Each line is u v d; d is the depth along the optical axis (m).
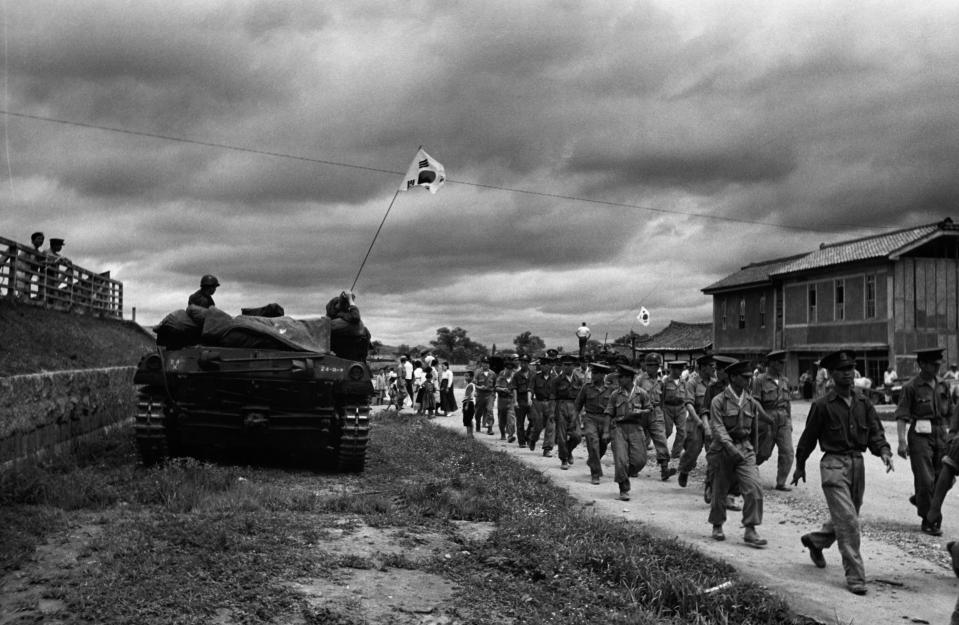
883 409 27.86
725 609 5.86
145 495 8.29
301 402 11.15
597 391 12.45
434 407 26.98
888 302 33.72
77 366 14.63
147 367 10.73
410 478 10.97
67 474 9.40
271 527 7.00
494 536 7.21
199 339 11.82
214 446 12.16
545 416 16.52
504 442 18.78
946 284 34.25
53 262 19.53
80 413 12.84
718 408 8.30
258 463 11.79
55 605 5.08
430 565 6.28
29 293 17.95
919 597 6.43
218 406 11.07
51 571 5.72
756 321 43.12
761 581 6.77
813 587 6.67
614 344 47.62
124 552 6.05
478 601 5.52
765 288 42.34
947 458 7.78
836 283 36.91
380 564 6.21
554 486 11.16
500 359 20.69
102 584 5.35
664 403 14.05
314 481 10.30
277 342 11.23
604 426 12.41
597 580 6.31
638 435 11.17
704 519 9.51
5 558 5.91
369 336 13.15
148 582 5.39
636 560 6.59
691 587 6.09
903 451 8.94
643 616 5.52
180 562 5.85
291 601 5.23
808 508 10.24
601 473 12.44
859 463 6.95
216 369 10.81
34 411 10.58
